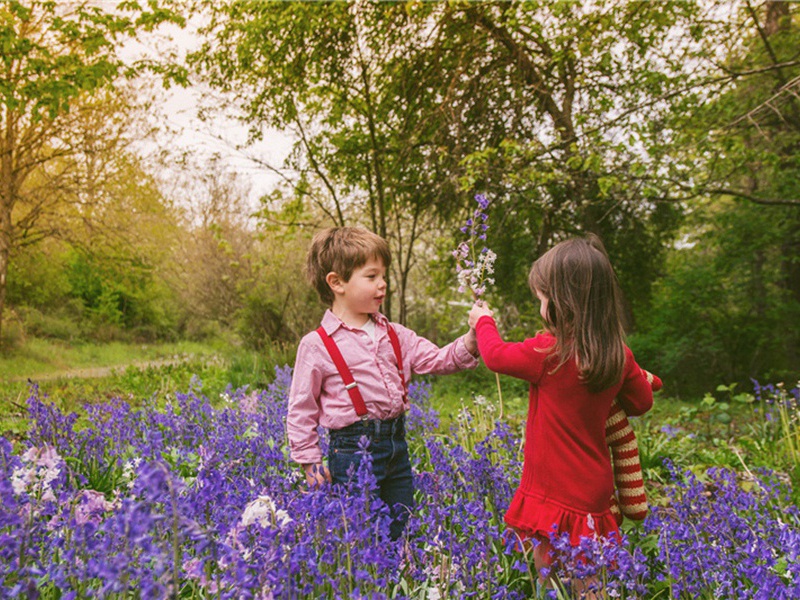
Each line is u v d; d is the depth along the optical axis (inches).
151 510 65.2
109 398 323.0
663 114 347.6
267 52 417.4
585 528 92.7
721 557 94.9
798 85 301.4
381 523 82.6
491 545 94.9
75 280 906.1
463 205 397.1
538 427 98.4
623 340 98.9
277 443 156.9
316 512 77.3
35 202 608.7
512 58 382.3
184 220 709.9
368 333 108.9
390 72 418.0
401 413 108.4
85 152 584.1
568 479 94.6
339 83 430.9
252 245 688.4
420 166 420.5
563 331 96.2
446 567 85.0
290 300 593.9
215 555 68.3
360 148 457.7
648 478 183.8
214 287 703.1
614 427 105.2
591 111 340.2
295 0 383.2
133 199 632.4
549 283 98.0
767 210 455.8
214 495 78.0
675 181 302.4
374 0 384.8
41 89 336.2
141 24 376.8
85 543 71.6
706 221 490.3
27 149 571.2
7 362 569.6
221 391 358.0
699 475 185.3
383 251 110.2
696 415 296.7
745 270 478.9
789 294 521.0
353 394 103.6
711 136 315.3
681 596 93.2
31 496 80.7
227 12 417.7
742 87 395.5
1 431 210.5
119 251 644.1
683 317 456.4
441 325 490.0
